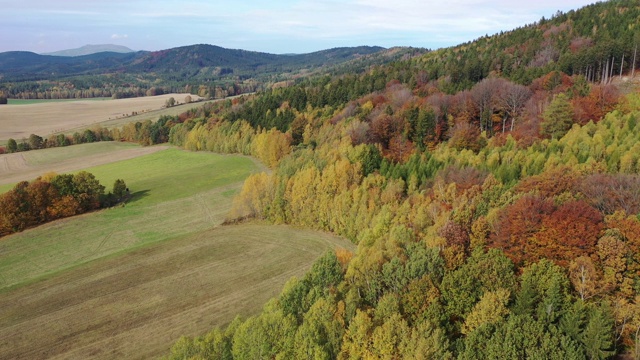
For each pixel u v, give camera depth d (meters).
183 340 39.59
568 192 50.59
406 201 61.47
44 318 53.84
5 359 47.09
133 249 72.81
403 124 94.56
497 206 52.09
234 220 84.06
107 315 53.78
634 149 58.00
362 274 44.91
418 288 38.81
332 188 74.81
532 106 91.06
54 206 87.69
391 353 35.34
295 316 42.19
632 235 37.69
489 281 37.47
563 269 37.12
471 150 77.69
